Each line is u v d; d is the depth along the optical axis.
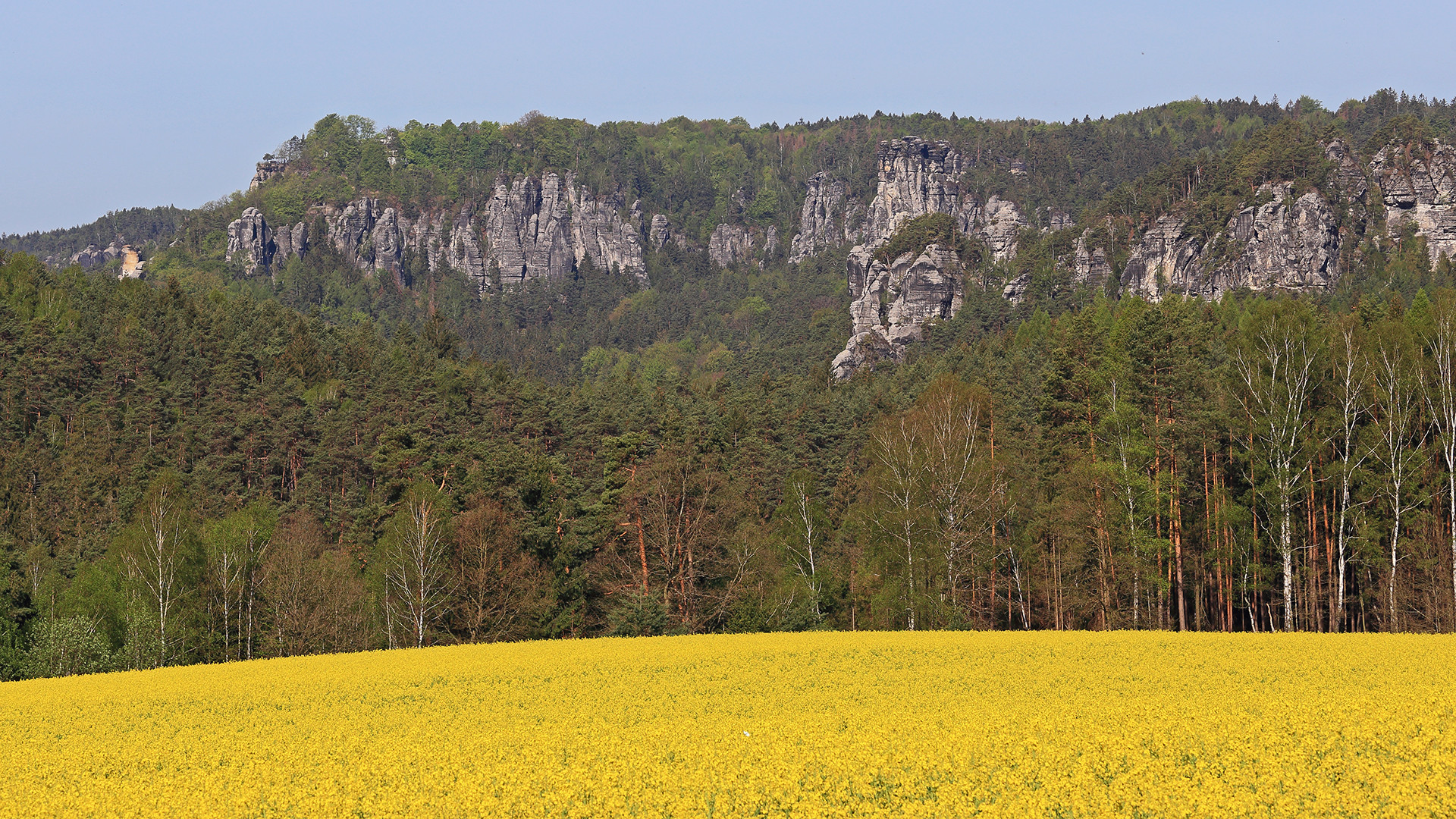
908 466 64.12
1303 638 41.81
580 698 31.72
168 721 30.17
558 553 62.31
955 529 62.16
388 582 60.06
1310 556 57.50
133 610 55.94
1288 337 60.81
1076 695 29.86
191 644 57.50
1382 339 60.84
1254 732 22.45
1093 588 61.31
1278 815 17.19
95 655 52.91
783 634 48.75
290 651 57.19
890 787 19.36
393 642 57.53
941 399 70.56
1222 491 59.34
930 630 58.12
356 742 24.81
